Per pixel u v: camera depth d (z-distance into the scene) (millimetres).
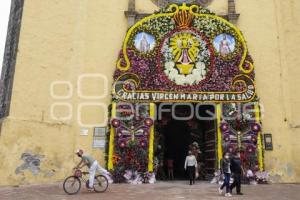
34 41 16156
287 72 16797
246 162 15383
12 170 14500
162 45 16578
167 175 18609
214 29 16859
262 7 17594
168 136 20547
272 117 16406
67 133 15828
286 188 13828
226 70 16328
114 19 17344
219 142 15719
